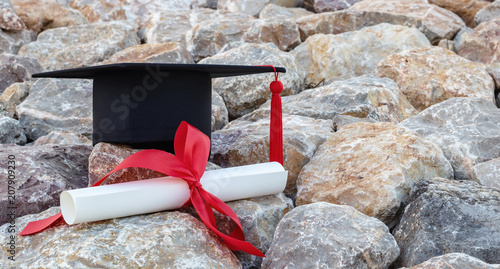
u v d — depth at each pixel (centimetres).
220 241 94
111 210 90
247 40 201
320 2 248
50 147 118
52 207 101
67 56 198
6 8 207
